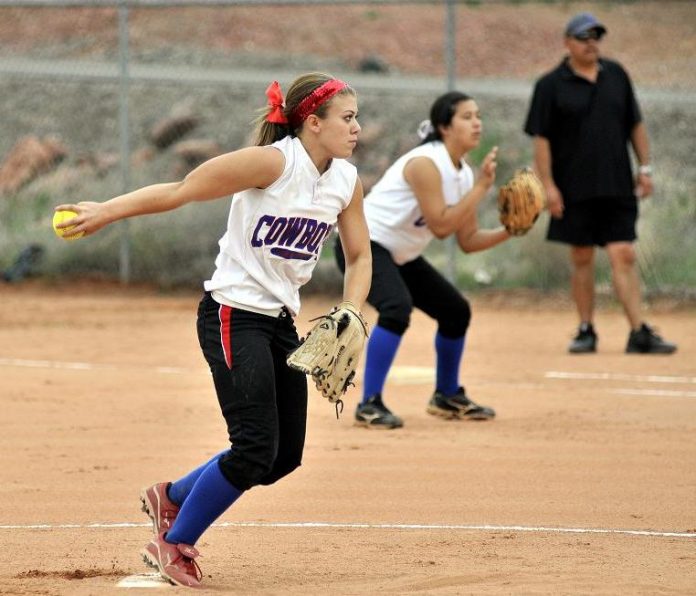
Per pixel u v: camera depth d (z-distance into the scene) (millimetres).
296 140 14664
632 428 26078
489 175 25125
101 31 97438
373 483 20781
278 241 14523
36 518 18297
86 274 56656
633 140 38156
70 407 28906
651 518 18297
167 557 14430
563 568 15133
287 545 16562
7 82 81438
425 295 26562
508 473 21594
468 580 14484
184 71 83750
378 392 26406
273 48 96188
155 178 65875
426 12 102875
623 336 42000
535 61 95375
